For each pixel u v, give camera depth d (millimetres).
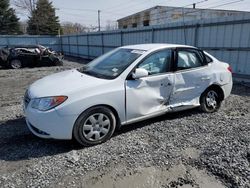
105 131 3541
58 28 49000
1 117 4766
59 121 3170
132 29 14617
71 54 26422
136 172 2840
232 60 8727
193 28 10078
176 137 3752
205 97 4770
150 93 3879
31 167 2934
